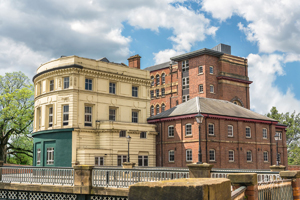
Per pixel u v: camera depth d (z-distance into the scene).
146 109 52.59
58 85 45.53
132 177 19.45
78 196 21.03
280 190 13.03
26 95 62.38
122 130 46.84
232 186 9.28
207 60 62.62
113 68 48.88
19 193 24.05
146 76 53.16
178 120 48.75
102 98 47.25
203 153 45.00
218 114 47.22
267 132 54.16
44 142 46.81
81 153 42.84
